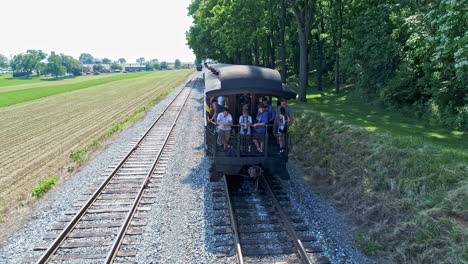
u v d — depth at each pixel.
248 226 9.02
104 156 16.12
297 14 24.78
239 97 11.34
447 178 8.60
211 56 63.53
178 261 7.62
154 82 73.12
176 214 9.81
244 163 10.68
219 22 37.28
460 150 10.04
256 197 10.93
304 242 8.23
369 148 11.51
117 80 94.50
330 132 14.47
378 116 17.50
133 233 8.73
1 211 10.69
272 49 38.62
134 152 16.48
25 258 7.82
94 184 12.36
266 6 31.44
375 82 21.98
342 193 10.88
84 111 33.28
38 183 13.22
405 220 8.40
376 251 7.91
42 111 34.03
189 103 34.72
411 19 15.72
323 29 33.66
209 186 11.83
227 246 8.16
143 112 29.52
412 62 18.52
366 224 9.04
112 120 27.38
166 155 15.95
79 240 8.50
